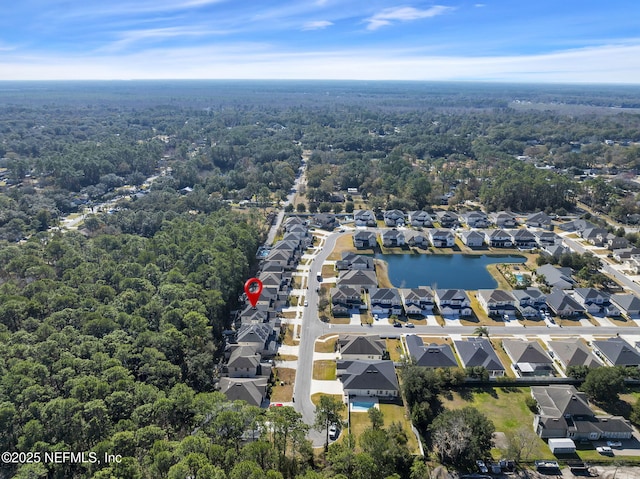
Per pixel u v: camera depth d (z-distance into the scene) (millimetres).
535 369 93312
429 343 102375
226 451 63094
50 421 65688
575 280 132250
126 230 171250
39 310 98500
